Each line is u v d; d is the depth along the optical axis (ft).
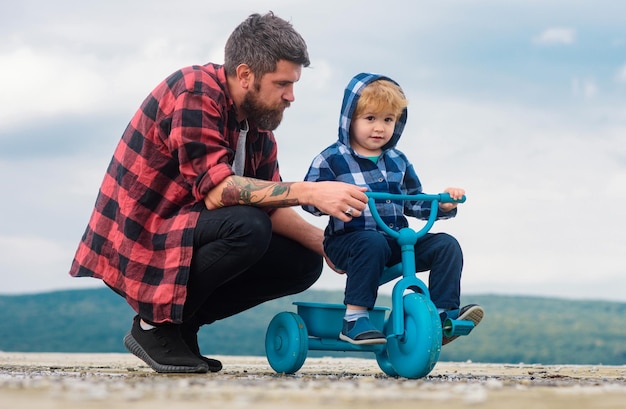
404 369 8.45
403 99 10.00
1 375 7.39
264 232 8.58
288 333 9.11
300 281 10.14
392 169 10.09
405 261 8.80
